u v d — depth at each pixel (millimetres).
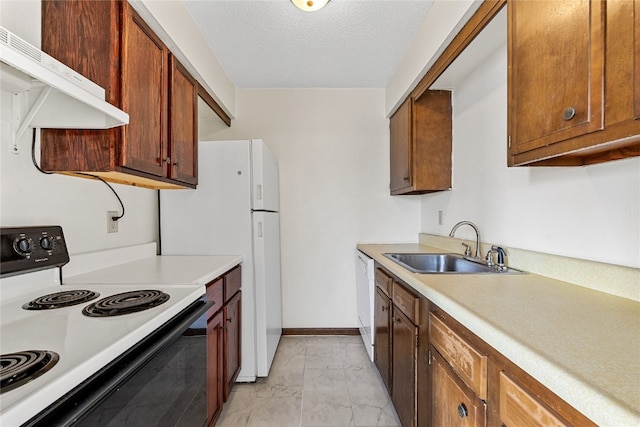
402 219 3066
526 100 1059
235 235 2123
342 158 3053
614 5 743
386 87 3004
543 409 603
